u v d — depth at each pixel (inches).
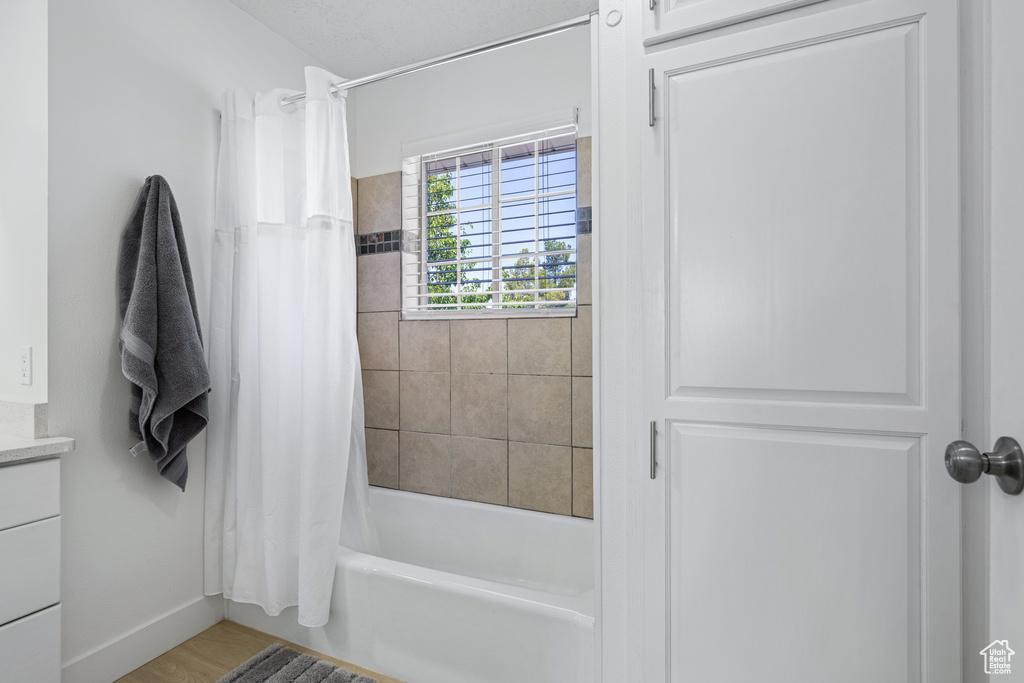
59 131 62.9
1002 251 34.6
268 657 72.1
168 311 68.4
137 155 71.5
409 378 104.7
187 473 74.6
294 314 77.5
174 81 76.4
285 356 76.4
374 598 69.5
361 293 110.3
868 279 40.8
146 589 72.3
